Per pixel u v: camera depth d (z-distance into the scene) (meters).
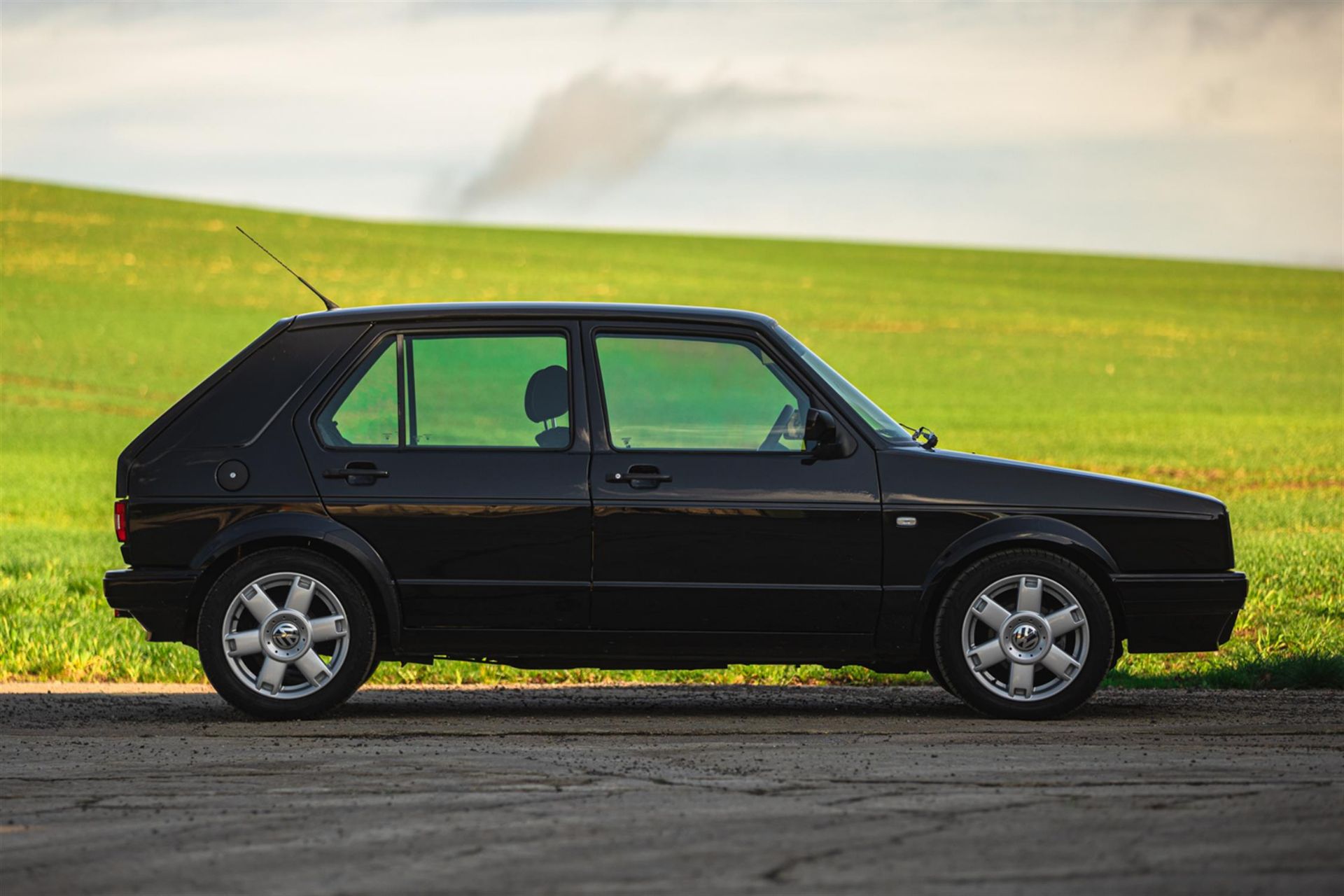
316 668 15.28
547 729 14.76
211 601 15.28
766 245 156.25
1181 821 10.48
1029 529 15.16
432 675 19.72
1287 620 22.70
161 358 90.81
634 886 9.04
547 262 133.00
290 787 11.84
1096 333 110.06
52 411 77.44
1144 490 15.49
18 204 145.00
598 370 15.62
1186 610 15.32
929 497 15.23
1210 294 132.88
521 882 9.14
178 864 9.62
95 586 28.08
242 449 15.55
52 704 16.94
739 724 15.07
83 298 108.00
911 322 112.25
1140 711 15.88
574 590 15.19
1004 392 86.19
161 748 13.67
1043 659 15.19
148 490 15.50
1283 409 82.25
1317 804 11.00
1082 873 9.23
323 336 15.90
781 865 9.45
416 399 15.65
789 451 15.38
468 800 11.32
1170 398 85.31
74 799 11.47
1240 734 14.25
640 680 19.75
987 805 11.02
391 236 145.75
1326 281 142.88
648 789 11.66
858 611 15.18
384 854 9.80
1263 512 46.38
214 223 144.50
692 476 15.25
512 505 15.25
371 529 15.32
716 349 15.73
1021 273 143.00
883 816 10.70
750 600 15.15
